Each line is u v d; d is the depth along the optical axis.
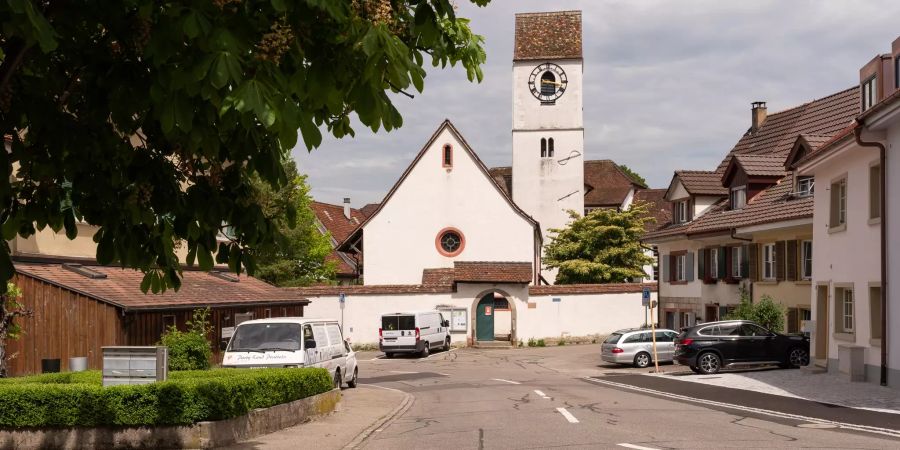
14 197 6.58
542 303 46.38
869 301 22.19
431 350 44.16
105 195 6.21
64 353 21.81
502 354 41.88
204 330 24.27
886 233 20.89
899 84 21.72
